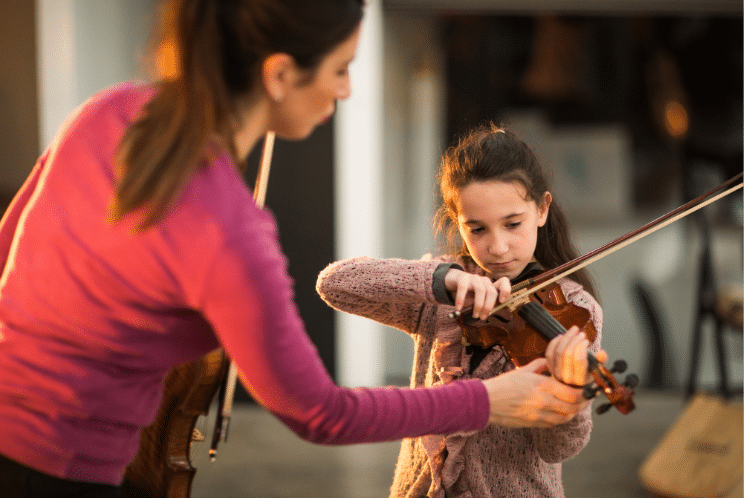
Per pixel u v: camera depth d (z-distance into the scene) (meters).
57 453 1.09
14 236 1.27
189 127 1.00
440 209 1.76
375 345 4.54
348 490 3.28
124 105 1.11
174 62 1.04
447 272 1.38
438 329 1.53
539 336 1.44
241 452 3.73
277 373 1.04
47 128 4.14
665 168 6.80
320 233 4.39
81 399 1.09
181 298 1.04
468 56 5.81
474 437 1.45
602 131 6.69
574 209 6.89
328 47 1.05
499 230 1.45
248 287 0.99
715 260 6.26
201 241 0.99
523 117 6.32
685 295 5.98
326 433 1.10
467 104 5.88
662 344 5.00
